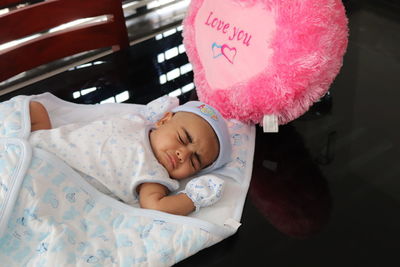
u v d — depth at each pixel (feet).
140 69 4.71
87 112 4.21
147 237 3.22
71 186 3.38
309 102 3.79
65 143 3.53
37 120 3.81
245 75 3.88
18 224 3.15
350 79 4.57
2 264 3.06
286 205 3.58
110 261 3.10
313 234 3.35
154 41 5.00
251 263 3.20
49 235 3.12
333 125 4.18
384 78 4.56
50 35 4.44
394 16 5.19
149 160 3.61
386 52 4.81
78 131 3.66
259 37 3.76
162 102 4.15
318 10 3.47
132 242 3.20
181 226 3.26
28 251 3.09
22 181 3.22
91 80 4.58
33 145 3.48
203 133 3.73
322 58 3.53
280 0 3.59
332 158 3.90
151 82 4.59
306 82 3.61
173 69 4.74
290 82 3.63
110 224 3.32
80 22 5.89
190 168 3.70
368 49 4.85
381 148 3.95
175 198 3.45
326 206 3.54
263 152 4.00
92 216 3.35
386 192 3.61
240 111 4.02
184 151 3.67
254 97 3.84
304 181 3.74
